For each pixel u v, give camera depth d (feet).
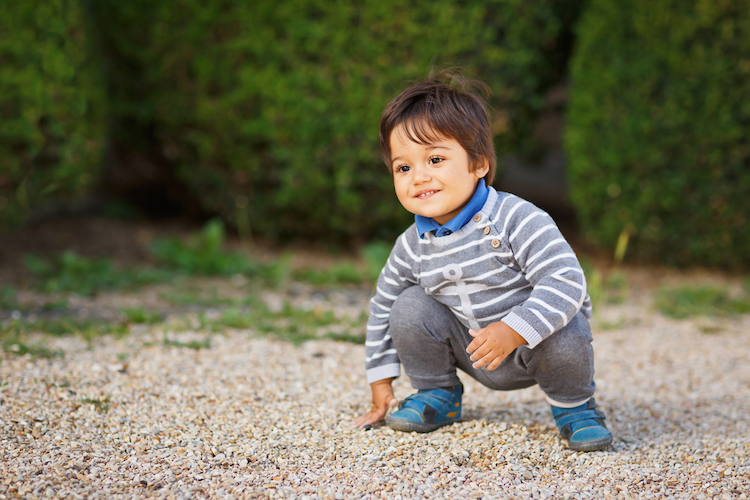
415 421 6.88
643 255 17.46
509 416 7.61
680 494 5.65
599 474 6.07
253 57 16.96
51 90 14.65
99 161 16.08
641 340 11.60
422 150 6.05
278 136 16.99
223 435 6.68
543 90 18.22
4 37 14.07
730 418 7.93
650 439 7.18
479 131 6.19
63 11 14.88
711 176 16.01
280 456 6.28
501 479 5.85
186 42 17.24
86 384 7.91
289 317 12.33
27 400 7.29
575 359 6.32
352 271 15.98
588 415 6.76
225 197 18.54
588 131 16.97
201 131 17.70
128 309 11.74
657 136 16.12
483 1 16.21
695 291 14.85
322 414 7.42
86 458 6.04
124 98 18.03
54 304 12.23
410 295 6.72
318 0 16.37
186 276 15.71
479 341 5.79
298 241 19.25
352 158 16.92
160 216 21.47
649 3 15.80
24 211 15.25
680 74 15.70
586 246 19.99
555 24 16.84
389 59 16.37
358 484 5.69
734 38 15.25
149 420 7.00
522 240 6.00
